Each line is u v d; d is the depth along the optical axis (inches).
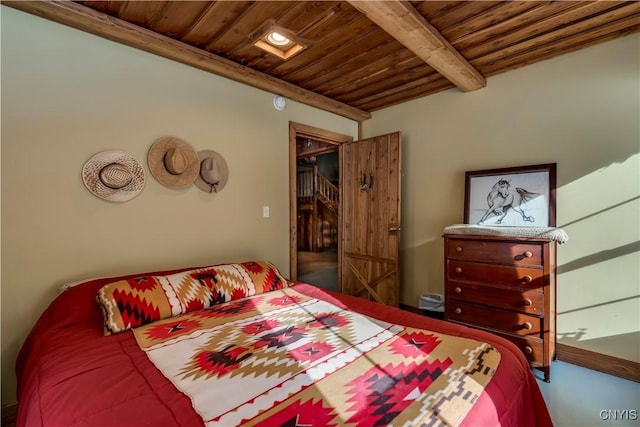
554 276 85.2
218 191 97.9
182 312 65.7
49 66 68.3
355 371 40.4
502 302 84.2
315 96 122.6
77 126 71.9
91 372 41.8
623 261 81.5
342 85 116.2
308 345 48.7
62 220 69.9
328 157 346.0
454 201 116.9
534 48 87.7
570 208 89.6
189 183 90.6
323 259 268.5
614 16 72.8
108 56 76.5
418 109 128.8
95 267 74.4
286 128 118.5
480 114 109.7
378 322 59.0
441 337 51.3
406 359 43.6
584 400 71.8
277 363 42.9
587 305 86.7
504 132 103.5
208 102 95.4
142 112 81.9
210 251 96.1
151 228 83.5
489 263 86.4
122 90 78.6
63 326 57.9
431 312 117.6
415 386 36.9
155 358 45.7
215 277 75.9
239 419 31.4
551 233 76.9
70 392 37.2
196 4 68.7
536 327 78.7
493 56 92.2
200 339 52.3
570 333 89.4
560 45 86.0
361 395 35.1
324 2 68.2
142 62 82.0
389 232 126.0
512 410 37.8
